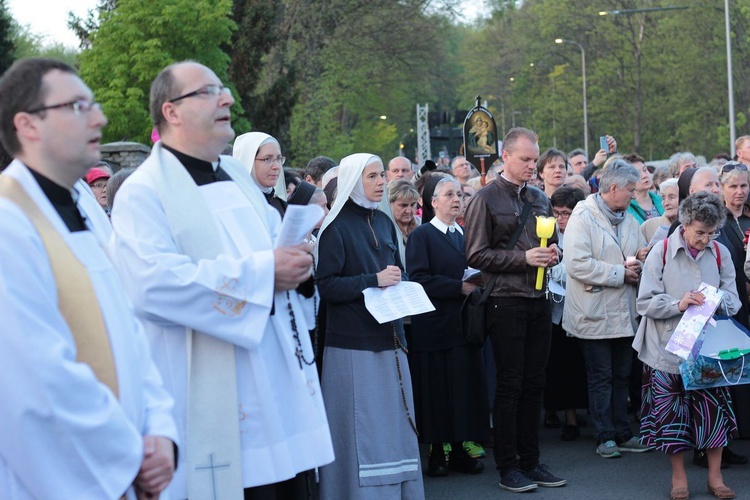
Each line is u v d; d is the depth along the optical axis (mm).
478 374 6238
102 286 2561
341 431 4992
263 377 3346
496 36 63875
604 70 44344
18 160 2516
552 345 7258
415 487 5125
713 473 5719
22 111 2467
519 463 6059
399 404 5113
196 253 3299
